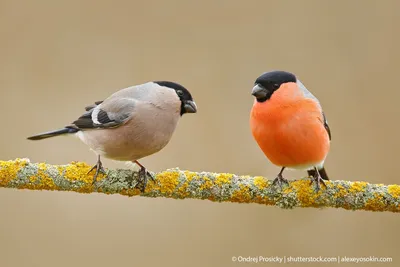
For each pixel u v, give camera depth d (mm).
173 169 9500
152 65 14344
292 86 9648
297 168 10047
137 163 10328
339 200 9391
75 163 9367
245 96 14055
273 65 14328
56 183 9211
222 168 13141
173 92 10055
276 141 9703
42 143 12961
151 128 9875
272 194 9398
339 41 14352
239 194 9391
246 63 14344
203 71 14305
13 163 9164
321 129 9688
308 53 14297
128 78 14188
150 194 9375
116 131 9875
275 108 9586
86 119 10141
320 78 14039
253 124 9898
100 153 10156
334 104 13656
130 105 9836
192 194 9367
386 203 9305
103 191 9328
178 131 13414
